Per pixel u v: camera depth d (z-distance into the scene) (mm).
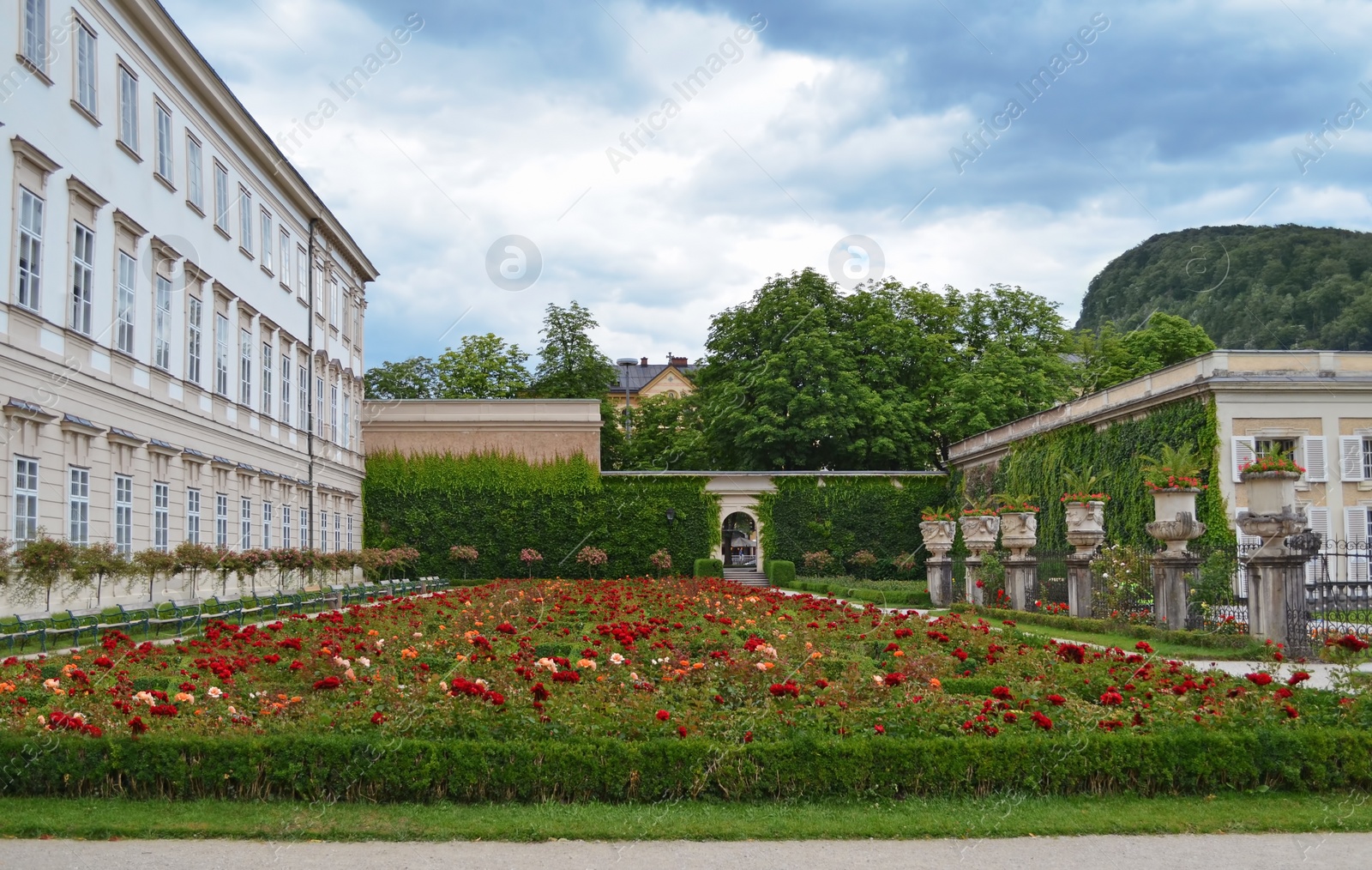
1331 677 12055
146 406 26609
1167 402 36969
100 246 24328
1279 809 9141
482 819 8633
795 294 56031
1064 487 42906
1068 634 24109
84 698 10328
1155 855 8023
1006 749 9516
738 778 9289
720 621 18984
